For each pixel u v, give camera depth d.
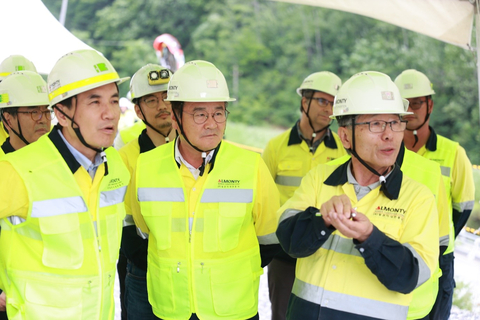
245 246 3.23
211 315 3.08
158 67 4.19
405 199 2.65
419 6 4.42
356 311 2.62
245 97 32.19
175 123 3.19
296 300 2.79
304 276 2.78
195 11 33.94
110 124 2.80
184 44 33.75
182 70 3.16
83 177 2.86
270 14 33.50
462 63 26.81
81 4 34.34
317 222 2.51
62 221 2.75
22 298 2.75
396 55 29.33
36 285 2.75
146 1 33.91
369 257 2.40
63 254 2.76
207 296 3.08
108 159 2.96
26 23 7.45
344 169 2.80
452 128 26.59
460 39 4.45
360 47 30.52
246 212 3.16
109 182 2.94
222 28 33.31
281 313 4.62
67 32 7.80
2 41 7.29
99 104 2.77
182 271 3.10
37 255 2.75
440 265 3.95
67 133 2.83
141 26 33.94
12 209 2.70
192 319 3.10
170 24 33.66
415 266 2.41
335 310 2.65
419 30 4.62
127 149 4.14
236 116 31.91
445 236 3.36
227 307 3.10
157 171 3.22
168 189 3.17
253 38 33.00
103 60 2.82
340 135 2.77
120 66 32.00
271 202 3.29
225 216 3.11
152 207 3.17
